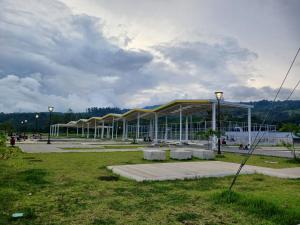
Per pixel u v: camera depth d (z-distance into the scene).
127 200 5.81
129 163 12.43
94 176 8.76
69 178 8.32
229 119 42.00
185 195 6.28
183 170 10.03
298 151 23.66
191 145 33.09
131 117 52.28
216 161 13.98
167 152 19.44
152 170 9.92
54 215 4.77
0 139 10.68
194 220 4.55
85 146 26.94
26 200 5.70
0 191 6.45
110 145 30.34
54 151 19.34
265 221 4.49
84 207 5.25
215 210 5.10
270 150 25.06
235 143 35.06
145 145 31.92
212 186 7.41
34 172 9.15
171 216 4.76
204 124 40.69
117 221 4.50
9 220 4.48
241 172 9.72
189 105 33.03
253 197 5.72
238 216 4.75
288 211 4.89
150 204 5.51
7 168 10.39
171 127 48.66
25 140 39.91
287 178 8.80
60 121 104.38
